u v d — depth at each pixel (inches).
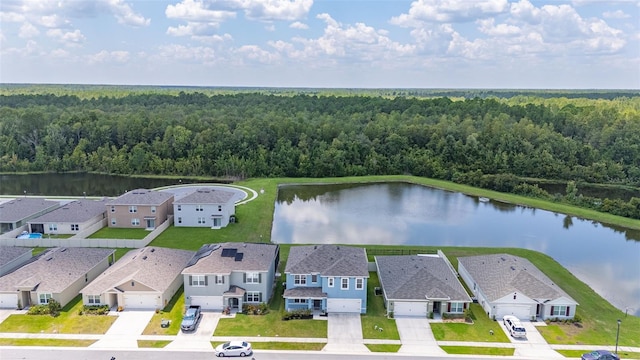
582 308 1770.4
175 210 2704.2
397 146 5128.0
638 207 3248.0
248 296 1713.8
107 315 1627.7
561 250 2568.9
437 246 2480.3
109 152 4896.7
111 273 1747.0
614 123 5295.3
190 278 1664.6
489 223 3107.8
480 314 1692.9
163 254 1929.1
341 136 5152.6
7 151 4795.8
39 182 4330.7
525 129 5201.8
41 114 5226.4
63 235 2524.6
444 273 1846.7
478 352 1437.0
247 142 4977.9
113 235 2536.9
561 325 1620.3
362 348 1453.0
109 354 1391.5
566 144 4798.2
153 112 6205.7
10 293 1663.4
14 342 1446.9
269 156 4874.5
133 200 2694.4
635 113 6190.9
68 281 1739.7
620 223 3115.2
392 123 5703.7
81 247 2233.0
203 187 3909.9
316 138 5251.0
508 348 1462.8
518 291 1651.1
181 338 1491.1
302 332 1545.3
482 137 5049.2
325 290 1679.4
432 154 5009.8
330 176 4776.1
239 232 2630.4
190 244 2394.2
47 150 4894.2
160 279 1734.7
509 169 4680.1
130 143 5059.1
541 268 2180.1
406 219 3147.1
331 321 1624.0
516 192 3988.7
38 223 2527.1
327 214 3245.6
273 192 3762.3
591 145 4963.1
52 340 1464.1
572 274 2178.9
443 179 4677.7
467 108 6501.0
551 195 3843.5
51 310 1635.1
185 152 4916.3
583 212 3358.8
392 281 1782.7
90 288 1669.5
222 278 1668.3
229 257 1755.7
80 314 1627.7
